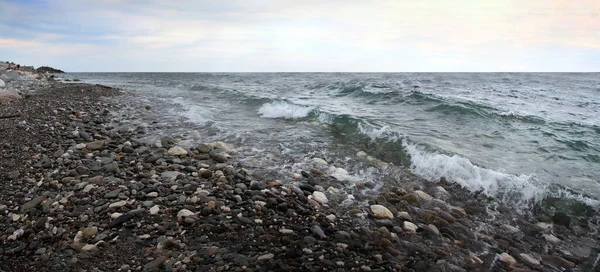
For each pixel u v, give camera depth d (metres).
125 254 3.15
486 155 6.77
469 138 8.11
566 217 4.46
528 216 4.59
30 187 4.48
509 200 4.95
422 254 3.49
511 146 7.56
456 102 12.58
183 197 4.32
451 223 4.27
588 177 5.75
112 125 9.07
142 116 10.67
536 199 4.88
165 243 3.31
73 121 8.85
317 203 4.51
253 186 4.86
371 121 9.45
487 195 5.10
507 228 4.23
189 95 18.14
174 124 9.45
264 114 11.55
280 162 6.30
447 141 7.66
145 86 26.48
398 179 5.65
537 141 8.02
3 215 3.75
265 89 21.64
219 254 3.19
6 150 5.84
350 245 3.50
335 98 15.85
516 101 16.72
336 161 6.48
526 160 6.54
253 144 7.48
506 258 3.53
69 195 4.23
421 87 22.88
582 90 25.25
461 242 3.81
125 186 4.58
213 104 14.30
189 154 6.43
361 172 5.93
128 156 6.14
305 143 7.59
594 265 3.50
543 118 10.66
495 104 14.36
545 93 22.17
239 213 4.00
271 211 4.09
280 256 3.21
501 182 5.19
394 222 4.18
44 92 14.26
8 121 7.79
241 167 5.85
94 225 3.59
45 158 5.52
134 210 3.88
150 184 4.75
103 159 5.75
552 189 5.02
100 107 11.88
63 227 3.53
